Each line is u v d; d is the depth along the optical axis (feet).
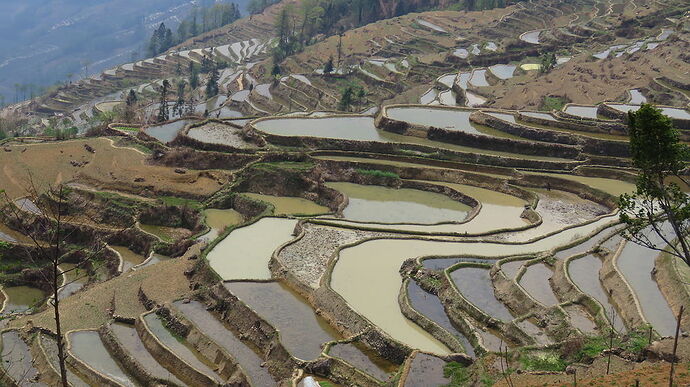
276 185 307.99
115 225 285.84
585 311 180.34
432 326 177.88
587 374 143.74
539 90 445.78
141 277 228.22
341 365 163.84
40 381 180.55
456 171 313.94
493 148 331.77
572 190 298.97
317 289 198.80
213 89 634.84
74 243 278.67
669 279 184.55
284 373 168.04
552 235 241.96
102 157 335.88
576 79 453.17
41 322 205.57
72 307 214.28
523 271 205.26
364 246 228.43
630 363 145.28
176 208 289.53
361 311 186.19
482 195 297.74
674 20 536.83
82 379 179.73
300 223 249.75
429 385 151.74
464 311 185.68
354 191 305.32
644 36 533.55
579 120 344.08
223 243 235.81
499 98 450.30
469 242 234.58
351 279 204.03
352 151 332.19
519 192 297.12
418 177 315.37
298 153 323.37
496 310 186.70
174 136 362.94
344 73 597.93
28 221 277.85
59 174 316.81
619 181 303.48
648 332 159.53
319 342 177.27
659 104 373.20
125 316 203.92
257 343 182.80
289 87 587.27
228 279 207.82
